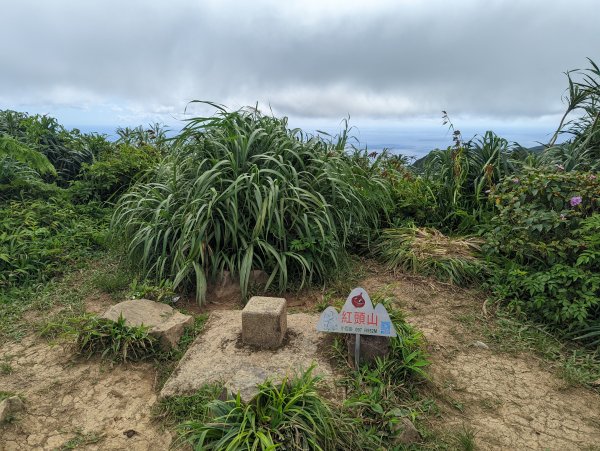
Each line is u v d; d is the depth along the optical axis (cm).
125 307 312
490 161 527
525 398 252
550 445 218
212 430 197
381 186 493
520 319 332
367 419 219
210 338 292
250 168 393
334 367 258
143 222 401
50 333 317
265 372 246
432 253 416
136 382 264
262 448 181
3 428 226
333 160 445
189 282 372
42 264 416
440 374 267
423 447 213
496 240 402
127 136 770
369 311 250
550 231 368
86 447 216
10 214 480
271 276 362
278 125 453
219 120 403
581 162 511
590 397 256
